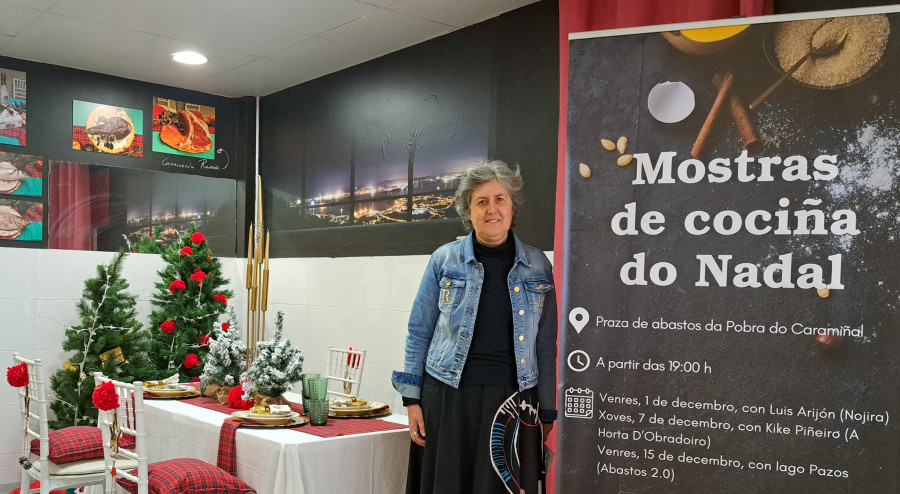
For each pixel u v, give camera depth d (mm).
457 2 4055
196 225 5844
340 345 5234
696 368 1921
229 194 6051
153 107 5688
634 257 1970
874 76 1816
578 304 2012
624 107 1983
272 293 5945
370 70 5129
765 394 1869
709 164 1919
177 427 3430
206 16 4289
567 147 2029
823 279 1837
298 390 5531
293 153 5789
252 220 6082
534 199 4031
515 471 2635
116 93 5516
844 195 1827
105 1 4066
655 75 1961
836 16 1845
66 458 3342
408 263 4758
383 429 3084
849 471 1812
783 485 1853
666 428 1939
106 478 3004
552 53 3979
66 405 4840
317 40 4711
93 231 5324
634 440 1962
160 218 5648
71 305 5211
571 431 2006
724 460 1896
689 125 1935
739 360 1890
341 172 5344
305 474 2781
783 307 1862
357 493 2930
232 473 3014
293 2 4062
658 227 1954
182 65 5254
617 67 1990
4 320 4957
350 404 3547
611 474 1976
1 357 4938
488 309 2703
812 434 1835
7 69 5059
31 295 5062
